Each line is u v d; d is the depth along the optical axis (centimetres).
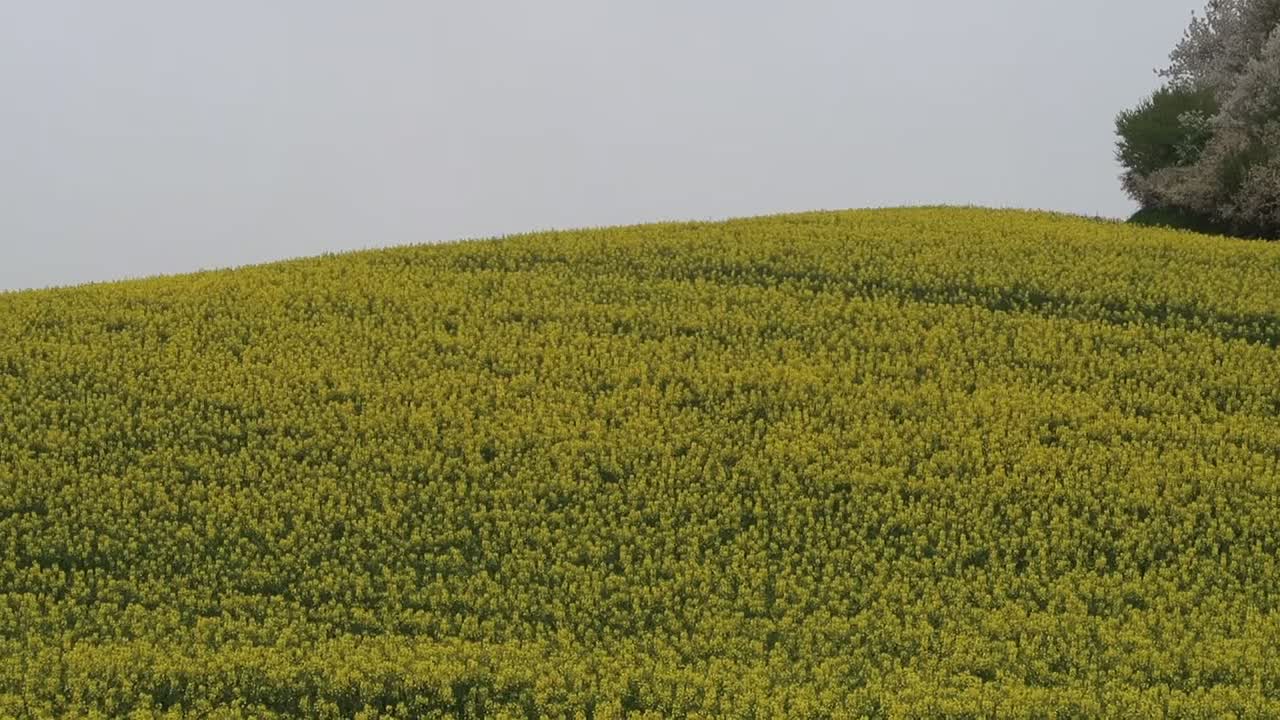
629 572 2178
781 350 3078
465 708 1814
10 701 1770
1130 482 2391
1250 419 2630
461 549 2286
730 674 1848
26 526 2317
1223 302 3181
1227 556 2178
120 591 2145
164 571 2205
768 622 2025
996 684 1812
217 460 2542
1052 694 1767
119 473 2502
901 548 2261
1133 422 2614
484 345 3078
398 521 2358
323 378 2930
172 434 2642
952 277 3491
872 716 1752
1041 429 2617
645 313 3300
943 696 1789
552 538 2300
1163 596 2067
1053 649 1897
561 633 1980
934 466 2477
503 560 2219
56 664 1884
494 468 2534
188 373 2905
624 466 2553
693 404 2827
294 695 1836
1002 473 2422
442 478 2470
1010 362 2967
